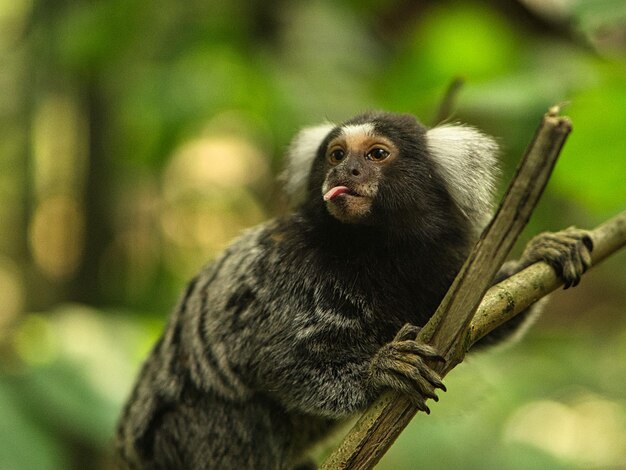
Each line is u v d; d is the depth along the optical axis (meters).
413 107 9.53
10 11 15.04
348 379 6.36
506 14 10.94
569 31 10.23
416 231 6.92
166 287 12.99
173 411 7.19
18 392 7.41
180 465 7.16
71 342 8.20
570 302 15.66
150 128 11.59
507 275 6.39
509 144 9.35
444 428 9.18
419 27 12.05
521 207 4.81
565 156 7.27
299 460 7.52
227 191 14.23
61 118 13.49
